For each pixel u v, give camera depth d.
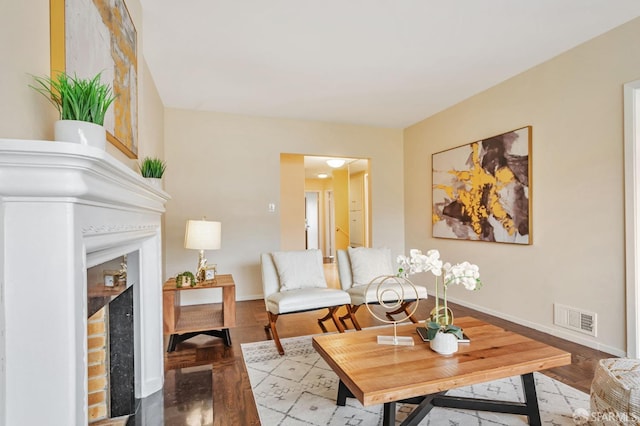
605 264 2.56
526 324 3.21
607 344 2.54
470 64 3.10
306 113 4.48
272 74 3.28
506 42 2.71
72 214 0.79
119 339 1.72
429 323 1.80
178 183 4.18
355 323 3.12
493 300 3.60
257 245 4.52
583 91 2.71
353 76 3.35
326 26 2.47
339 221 8.59
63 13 1.00
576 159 2.77
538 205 3.09
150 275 1.94
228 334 2.82
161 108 3.92
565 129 2.85
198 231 2.95
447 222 4.29
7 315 0.74
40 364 0.76
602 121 2.57
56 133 0.87
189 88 3.60
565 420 1.72
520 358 1.61
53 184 0.75
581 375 2.21
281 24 2.44
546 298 3.03
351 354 1.67
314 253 3.38
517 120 3.31
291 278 3.12
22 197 0.75
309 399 1.95
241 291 4.44
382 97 3.93
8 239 0.75
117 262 1.46
